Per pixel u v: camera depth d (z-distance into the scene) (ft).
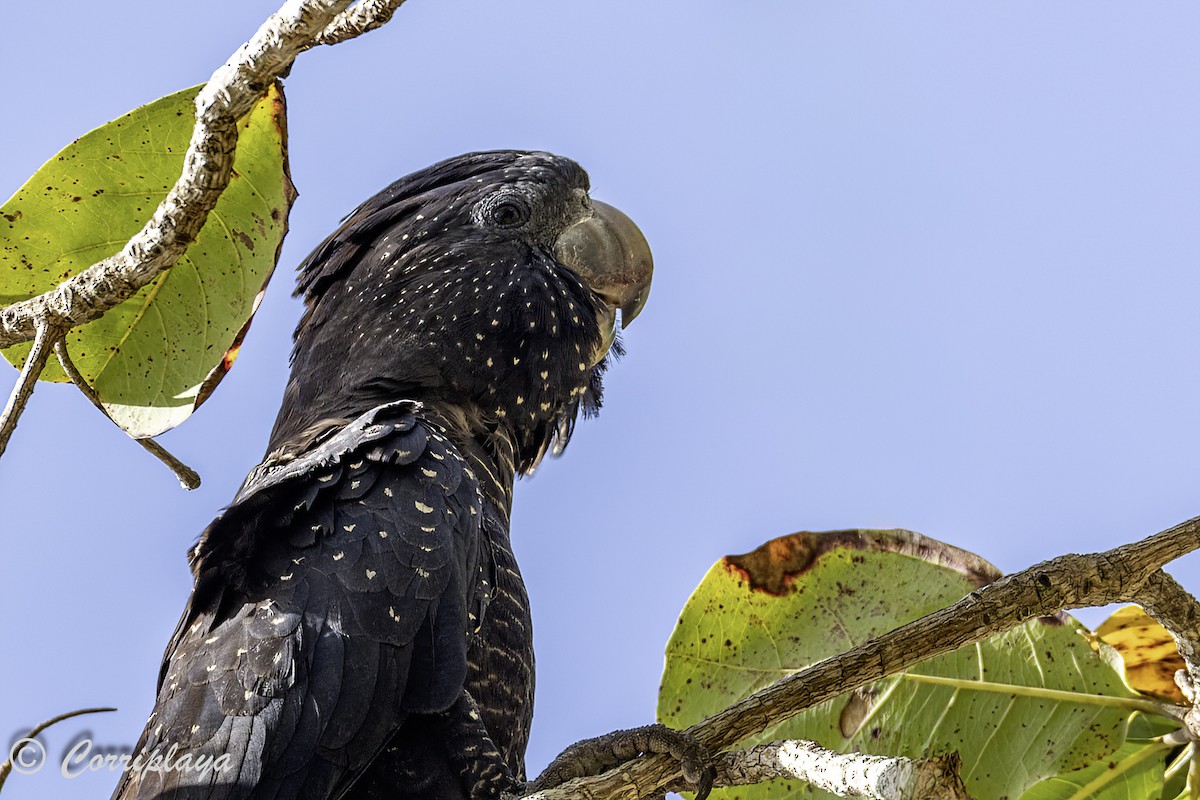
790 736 27.99
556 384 35.88
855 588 28.63
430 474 28.66
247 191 27.50
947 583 28.22
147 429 28.40
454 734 26.50
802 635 28.66
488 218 36.24
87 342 28.43
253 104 23.04
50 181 28.14
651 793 23.29
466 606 27.53
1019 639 27.07
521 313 34.99
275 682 25.48
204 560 27.12
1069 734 26.61
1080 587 23.44
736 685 28.68
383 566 26.91
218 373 28.12
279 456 30.45
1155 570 23.57
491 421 34.45
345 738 25.44
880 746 27.61
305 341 35.35
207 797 24.72
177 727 25.39
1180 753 26.35
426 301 34.37
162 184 28.58
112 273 25.07
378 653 26.17
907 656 23.25
